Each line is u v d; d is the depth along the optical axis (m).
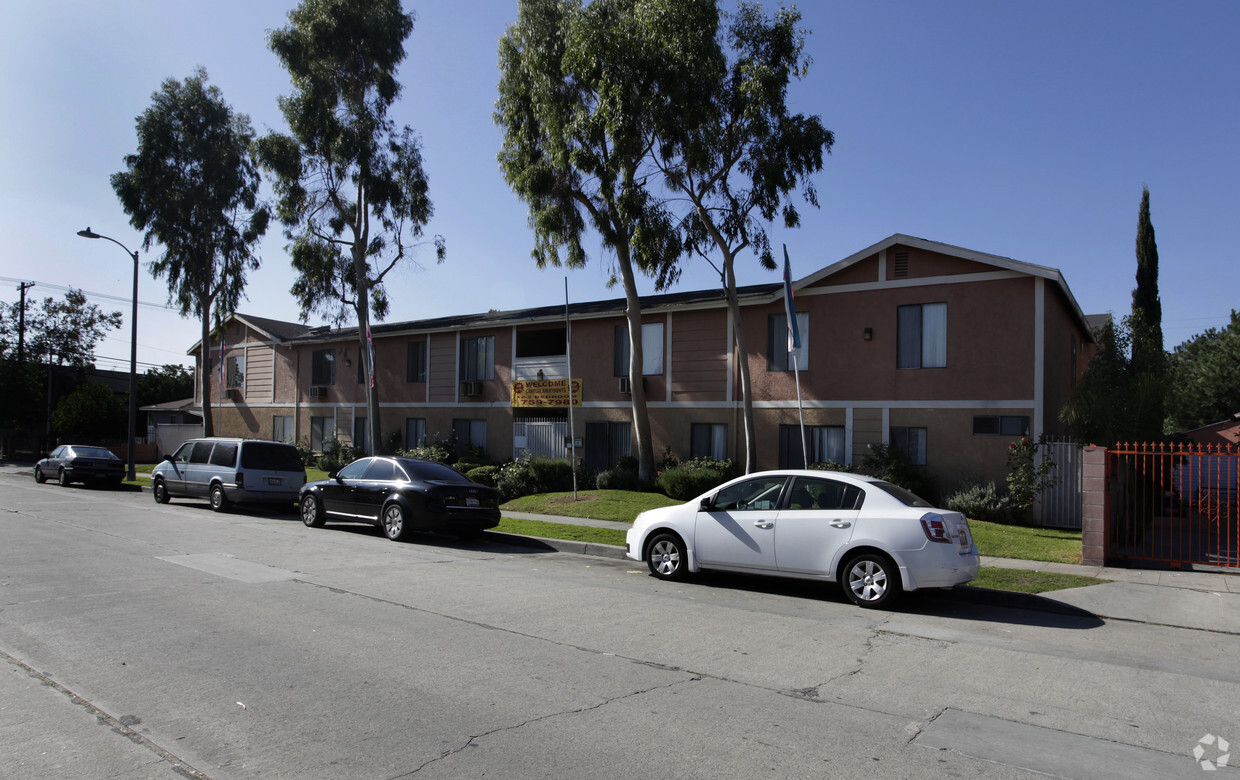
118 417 43.03
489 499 14.28
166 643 6.52
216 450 18.92
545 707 5.18
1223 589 9.97
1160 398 16.20
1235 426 29.09
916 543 8.65
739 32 17.78
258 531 14.50
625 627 7.57
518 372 26.09
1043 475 15.96
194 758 4.23
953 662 6.64
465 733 4.67
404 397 29.70
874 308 18.78
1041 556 12.20
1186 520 18.58
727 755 4.42
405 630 7.17
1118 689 5.95
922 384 18.06
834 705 5.39
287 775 4.03
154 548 11.82
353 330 32.88
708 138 17.84
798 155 17.45
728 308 21.08
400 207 28.52
